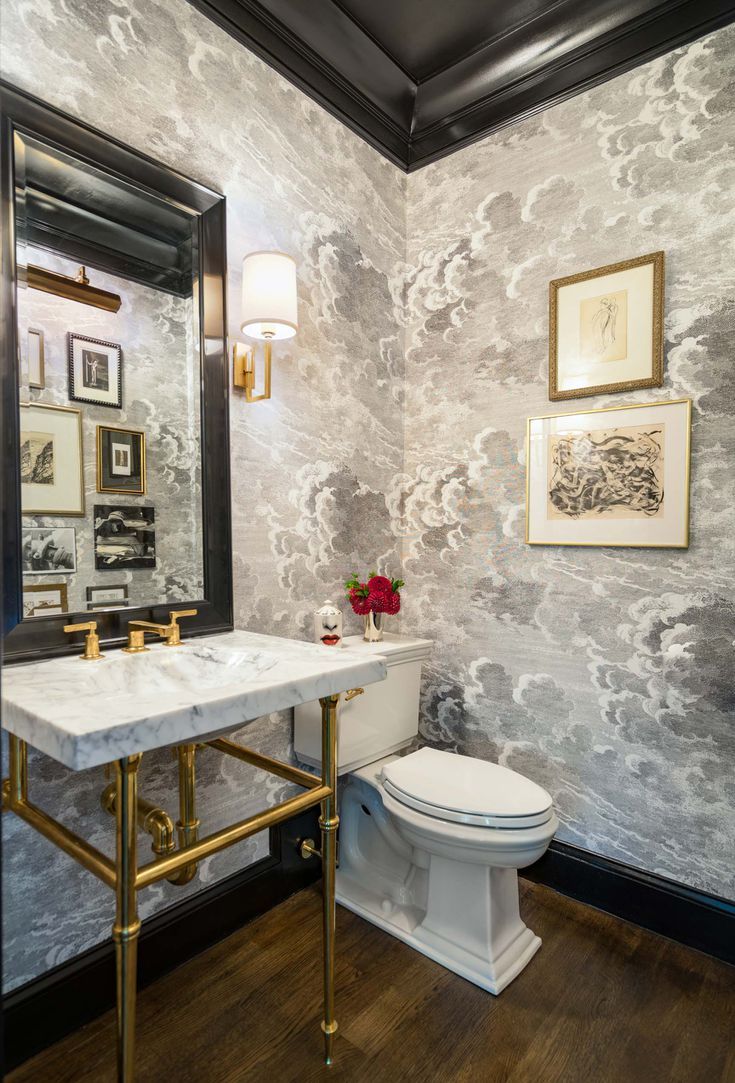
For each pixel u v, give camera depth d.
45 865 1.32
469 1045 1.32
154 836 1.13
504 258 2.08
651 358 1.75
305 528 1.95
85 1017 1.37
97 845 1.40
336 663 1.29
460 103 2.14
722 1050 1.32
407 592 2.35
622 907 1.79
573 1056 1.30
